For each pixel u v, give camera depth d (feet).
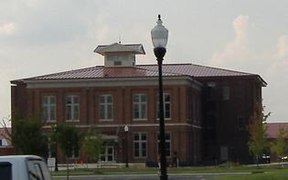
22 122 177.37
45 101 291.79
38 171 36.76
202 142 328.29
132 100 288.92
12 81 314.14
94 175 194.59
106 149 285.43
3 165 34.14
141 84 288.71
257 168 209.56
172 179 161.79
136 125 287.28
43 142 179.42
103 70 302.86
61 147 224.94
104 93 290.35
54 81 289.74
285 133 274.16
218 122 331.36
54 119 290.15
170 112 286.25
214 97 331.36
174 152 259.80
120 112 288.71
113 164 273.33
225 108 330.75
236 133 329.93
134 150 286.87
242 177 119.03
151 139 285.84
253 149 264.11
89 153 241.76
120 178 176.96
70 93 291.38
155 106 287.07
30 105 291.38
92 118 289.74
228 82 330.75
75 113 291.17
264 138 264.93
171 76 285.02
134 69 302.25
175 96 285.84
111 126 288.10
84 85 290.97
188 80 288.71
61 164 264.72
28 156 35.58
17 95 314.55
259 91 356.59
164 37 64.08
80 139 229.66
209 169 215.10
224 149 329.72
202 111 330.54
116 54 304.71
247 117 328.08
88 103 289.94
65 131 224.33
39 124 179.93
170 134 285.43
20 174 33.99
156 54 64.44
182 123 284.82
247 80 329.52
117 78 287.89
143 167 253.85
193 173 191.52
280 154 273.33
